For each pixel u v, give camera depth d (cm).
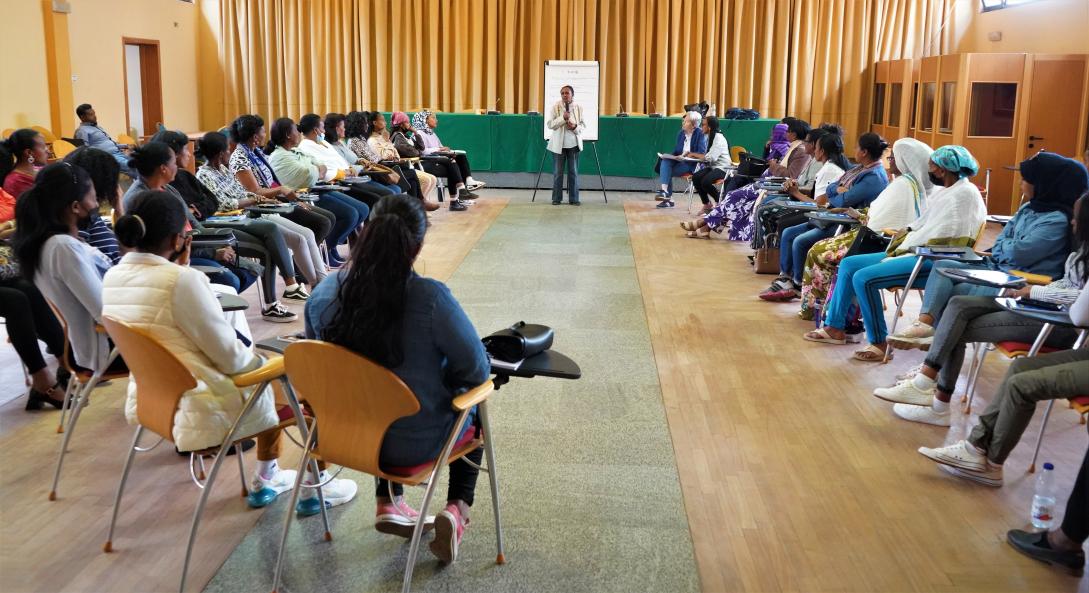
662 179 971
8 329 354
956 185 412
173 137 460
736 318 519
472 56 1217
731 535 270
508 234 790
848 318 473
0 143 466
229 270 453
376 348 214
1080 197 315
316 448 233
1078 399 272
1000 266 363
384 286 212
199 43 1273
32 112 955
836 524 277
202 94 1285
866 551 262
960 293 384
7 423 348
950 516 283
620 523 277
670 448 333
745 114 1094
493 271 636
